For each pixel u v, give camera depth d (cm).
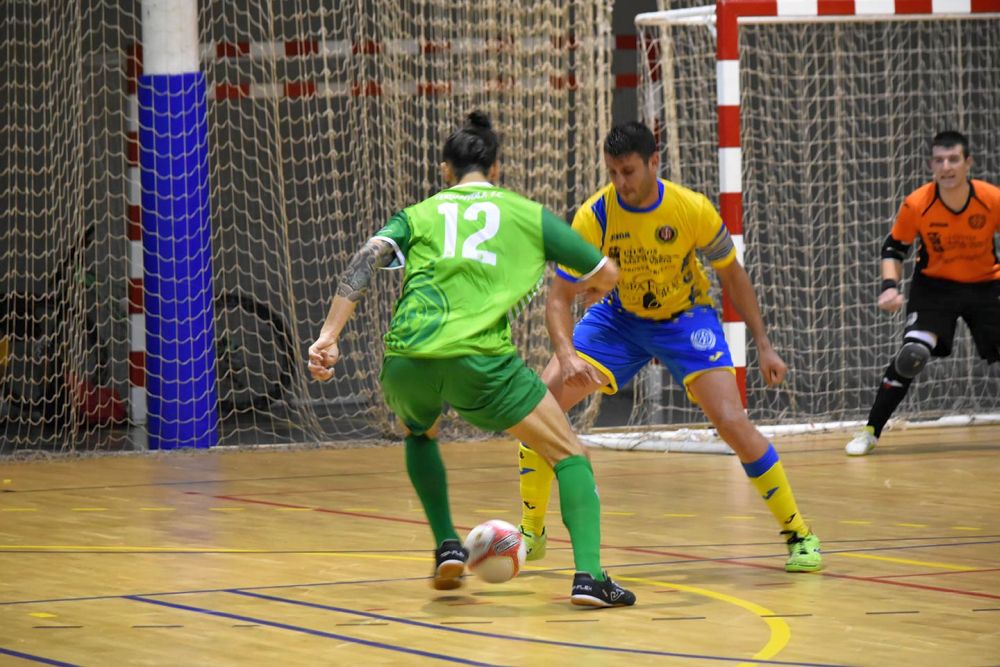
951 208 1439
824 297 2178
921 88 2153
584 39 1777
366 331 1891
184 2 1684
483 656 634
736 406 876
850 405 2153
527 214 750
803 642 661
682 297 900
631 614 731
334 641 667
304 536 1010
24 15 1794
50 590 802
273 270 2197
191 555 927
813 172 2389
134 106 1806
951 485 1262
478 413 736
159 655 638
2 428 1847
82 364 1842
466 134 779
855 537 987
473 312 727
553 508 1152
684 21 1700
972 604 754
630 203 880
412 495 1245
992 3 1620
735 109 1534
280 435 1808
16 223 1808
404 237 746
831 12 1566
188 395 1680
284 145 2266
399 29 1753
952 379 2086
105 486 1321
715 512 1117
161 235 1675
